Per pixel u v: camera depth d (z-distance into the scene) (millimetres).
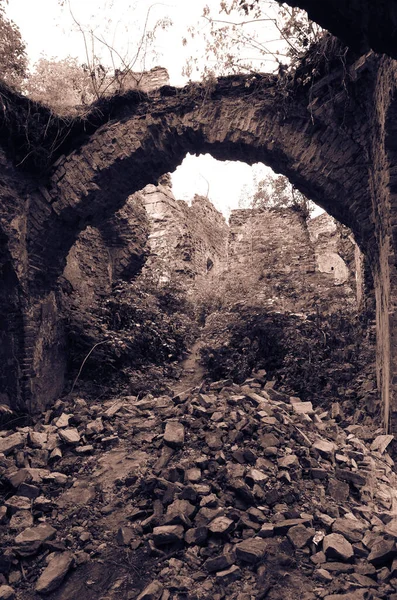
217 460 4840
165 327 10016
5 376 7016
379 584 3414
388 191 5586
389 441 5887
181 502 4184
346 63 5859
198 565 3670
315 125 6516
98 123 7465
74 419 6480
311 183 6707
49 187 7410
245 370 8422
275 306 9344
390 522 4188
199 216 18172
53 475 5051
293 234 12984
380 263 6508
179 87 7180
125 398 7656
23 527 4266
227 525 3877
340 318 8844
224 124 6926
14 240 6895
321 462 5098
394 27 1798
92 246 10164
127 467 5133
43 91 7379
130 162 7348
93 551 3979
